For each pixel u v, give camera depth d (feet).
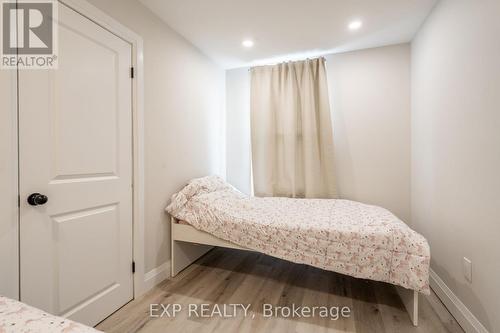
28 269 3.97
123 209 5.75
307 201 8.26
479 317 4.54
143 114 6.23
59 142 4.41
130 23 5.87
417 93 7.83
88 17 4.86
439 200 6.23
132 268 6.02
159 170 6.87
